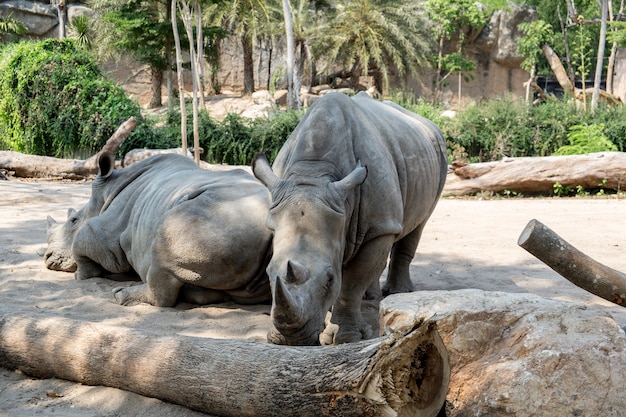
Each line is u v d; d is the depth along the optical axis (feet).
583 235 36.65
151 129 81.46
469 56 153.48
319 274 15.47
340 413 12.72
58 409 14.84
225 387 13.99
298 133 19.20
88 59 83.41
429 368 12.42
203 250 21.12
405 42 140.67
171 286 22.03
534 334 13.32
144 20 121.80
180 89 70.03
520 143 75.41
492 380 12.92
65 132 80.12
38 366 16.49
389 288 25.20
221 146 82.53
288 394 13.26
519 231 38.06
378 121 21.22
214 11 132.16
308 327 14.94
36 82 80.23
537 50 133.80
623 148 75.31
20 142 81.76
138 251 23.88
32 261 28.55
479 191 57.67
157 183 25.14
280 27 140.67
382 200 19.02
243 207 21.62
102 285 25.05
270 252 21.39
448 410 13.19
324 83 155.02
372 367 12.33
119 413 14.74
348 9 142.00
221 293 22.52
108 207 26.32
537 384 12.61
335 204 16.52
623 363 12.73
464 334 13.66
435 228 39.22
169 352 14.99
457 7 145.38
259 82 153.38
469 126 77.15
